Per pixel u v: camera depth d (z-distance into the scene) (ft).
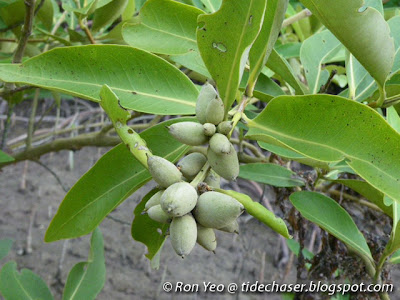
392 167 0.71
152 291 2.89
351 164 0.72
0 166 1.78
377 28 0.76
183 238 0.63
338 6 0.73
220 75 0.73
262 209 0.67
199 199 0.66
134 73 0.92
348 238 1.16
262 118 0.79
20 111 4.16
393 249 1.11
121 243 3.21
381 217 1.54
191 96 0.93
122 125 0.72
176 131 0.70
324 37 1.25
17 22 1.40
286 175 1.31
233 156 0.69
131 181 0.91
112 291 2.86
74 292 1.49
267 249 3.21
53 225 0.90
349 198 1.46
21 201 3.50
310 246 2.43
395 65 1.09
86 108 4.07
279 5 0.72
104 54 0.90
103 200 0.91
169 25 1.07
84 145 1.69
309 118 0.75
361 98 1.08
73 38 1.43
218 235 3.33
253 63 0.80
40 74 0.88
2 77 0.85
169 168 0.66
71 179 3.75
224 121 0.72
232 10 0.68
